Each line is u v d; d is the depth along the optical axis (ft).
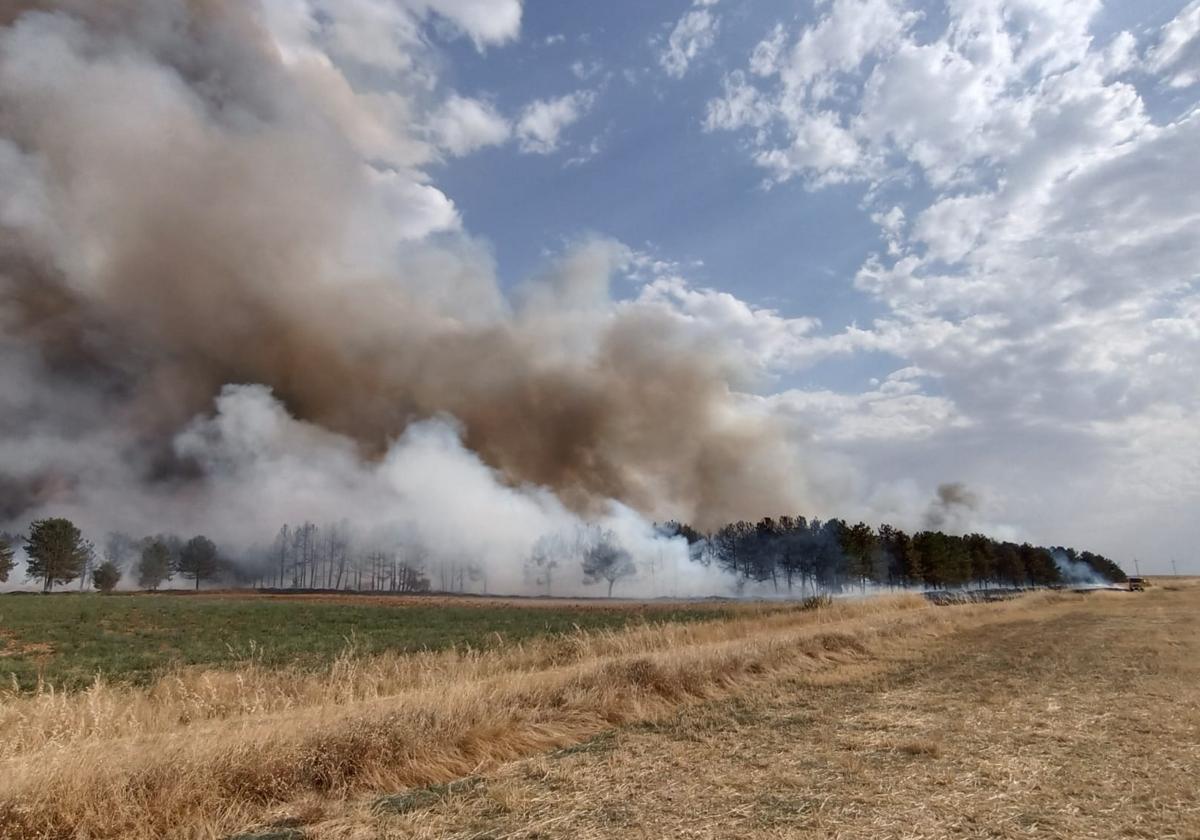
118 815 16.40
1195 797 17.93
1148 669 42.88
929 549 245.24
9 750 20.49
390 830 16.26
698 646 46.03
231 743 20.30
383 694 34.32
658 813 17.12
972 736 25.38
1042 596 158.20
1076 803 17.57
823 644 51.11
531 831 15.99
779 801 17.99
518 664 44.24
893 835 15.40
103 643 81.00
